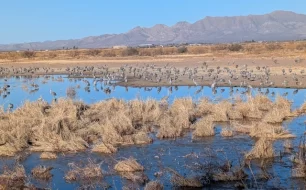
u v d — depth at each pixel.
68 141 21.44
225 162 16.88
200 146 20.73
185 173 16.36
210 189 14.97
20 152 20.84
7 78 65.94
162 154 19.45
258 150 18.28
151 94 40.84
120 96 40.19
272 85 42.22
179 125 24.78
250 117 27.53
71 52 127.62
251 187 14.79
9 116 25.75
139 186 15.49
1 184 15.61
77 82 56.50
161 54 108.38
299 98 34.84
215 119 27.03
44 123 23.00
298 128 23.92
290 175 15.89
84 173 16.84
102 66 75.38
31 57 115.38
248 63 69.69
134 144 21.73
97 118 26.45
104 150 20.28
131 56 107.56
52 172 17.50
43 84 54.94
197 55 96.38
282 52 88.00
